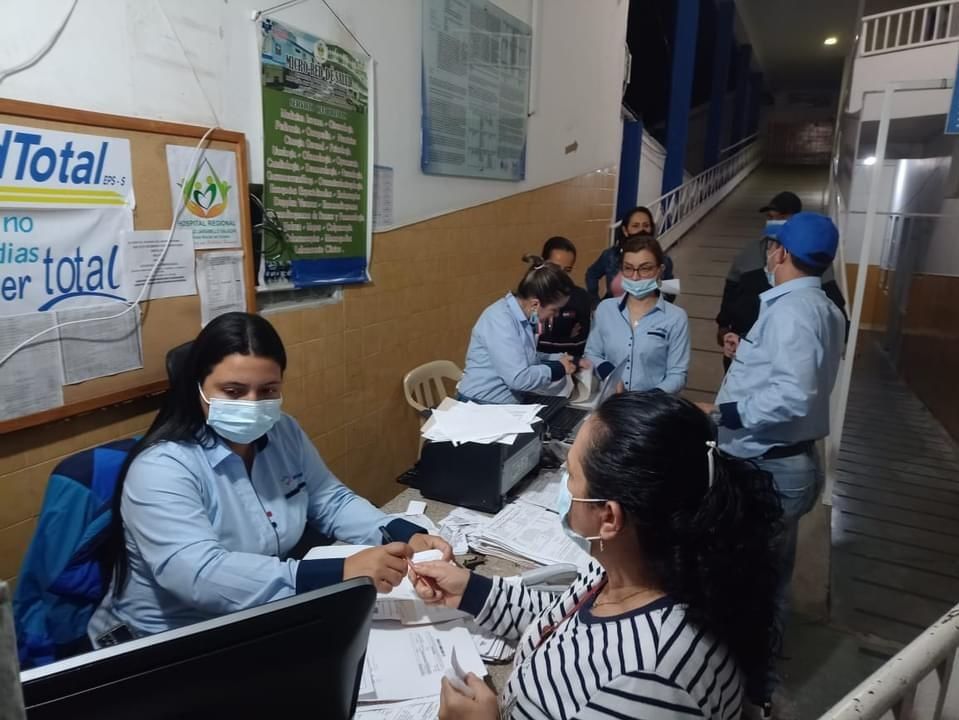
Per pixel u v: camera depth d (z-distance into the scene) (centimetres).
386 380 271
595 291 365
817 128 1578
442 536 138
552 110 379
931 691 81
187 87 168
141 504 106
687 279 613
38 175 134
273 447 129
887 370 681
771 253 182
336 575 105
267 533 121
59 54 138
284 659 59
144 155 156
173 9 162
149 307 162
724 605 64
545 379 211
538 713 71
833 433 323
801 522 308
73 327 144
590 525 71
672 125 693
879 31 701
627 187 572
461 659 99
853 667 219
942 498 393
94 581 110
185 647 53
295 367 222
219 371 110
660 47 761
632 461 66
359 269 245
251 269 191
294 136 206
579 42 399
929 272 599
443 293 301
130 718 52
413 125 265
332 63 217
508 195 345
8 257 131
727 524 65
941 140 589
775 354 165
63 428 148
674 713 62
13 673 28
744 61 1165
